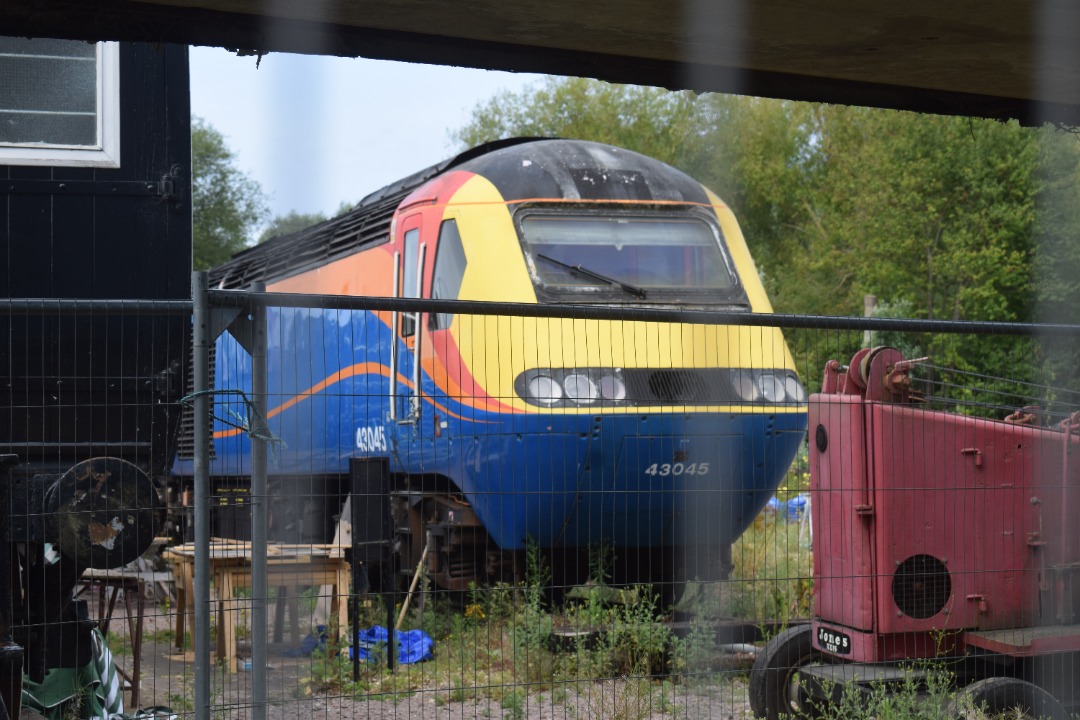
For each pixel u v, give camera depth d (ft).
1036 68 16.65
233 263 54.70
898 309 106.22
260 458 17.44
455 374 32.68
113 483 19.17
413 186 39.47
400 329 36.11
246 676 22.77
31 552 19.45
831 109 140.56
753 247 149.79
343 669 27.02
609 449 30.40
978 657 20.71
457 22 14.65
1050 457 21.29
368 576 31.04
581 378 30.63
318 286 43.32
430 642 29.76
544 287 31.96
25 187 23.45
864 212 122.72
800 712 21.34
